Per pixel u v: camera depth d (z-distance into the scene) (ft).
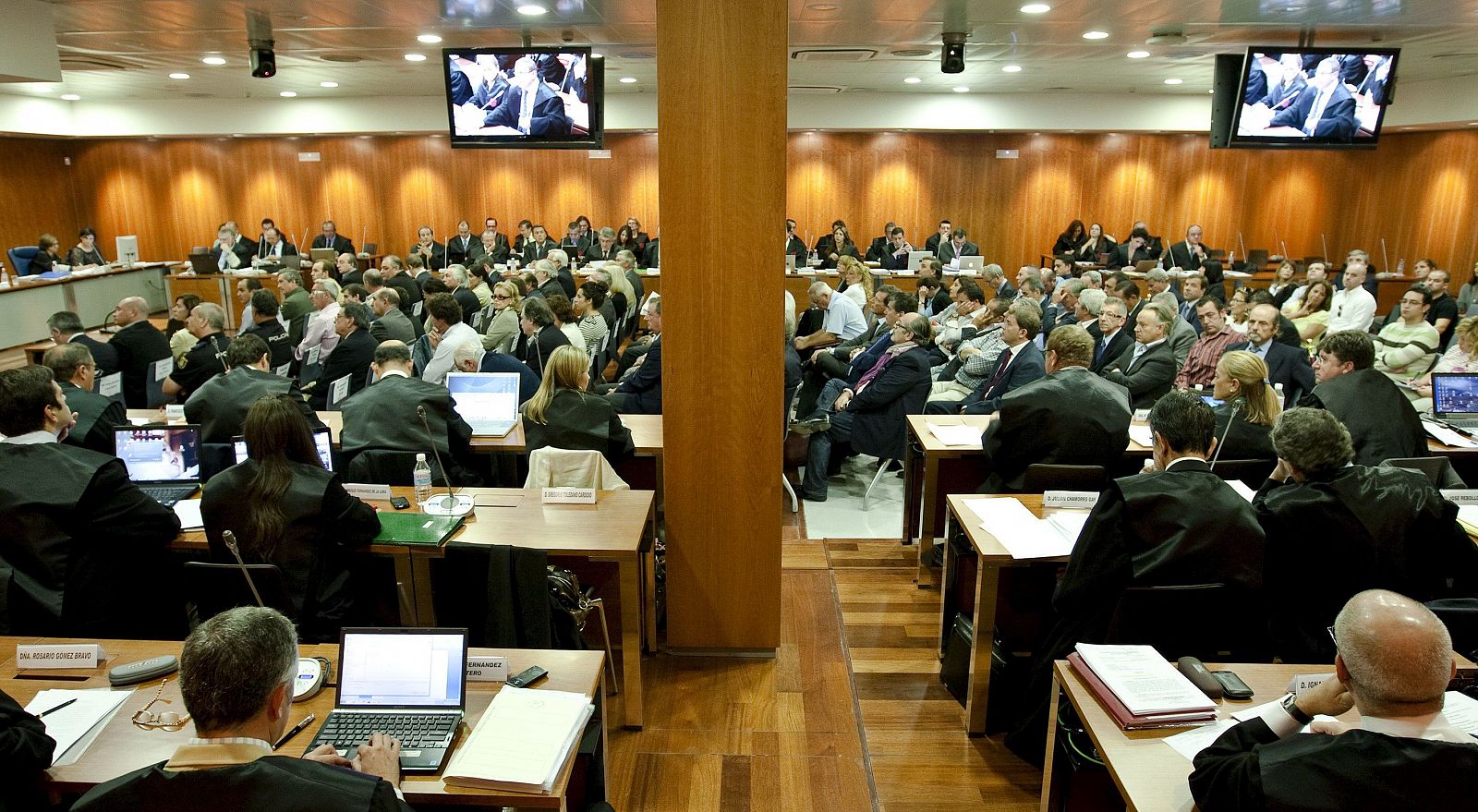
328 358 18.56
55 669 7.10
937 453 12.98
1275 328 16.03
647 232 44.78
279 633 4.94
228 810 4.22
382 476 11.37
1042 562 9.03
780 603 11.60
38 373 8.38
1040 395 11.24
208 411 12.21
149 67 29.76
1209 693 6.55
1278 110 20.97
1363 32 23.03
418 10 20.43
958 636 10.69
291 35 23.57
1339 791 4.44
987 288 32.14
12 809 5.46
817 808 8.85
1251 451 11.32
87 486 8.09
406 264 38.99
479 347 16.05
